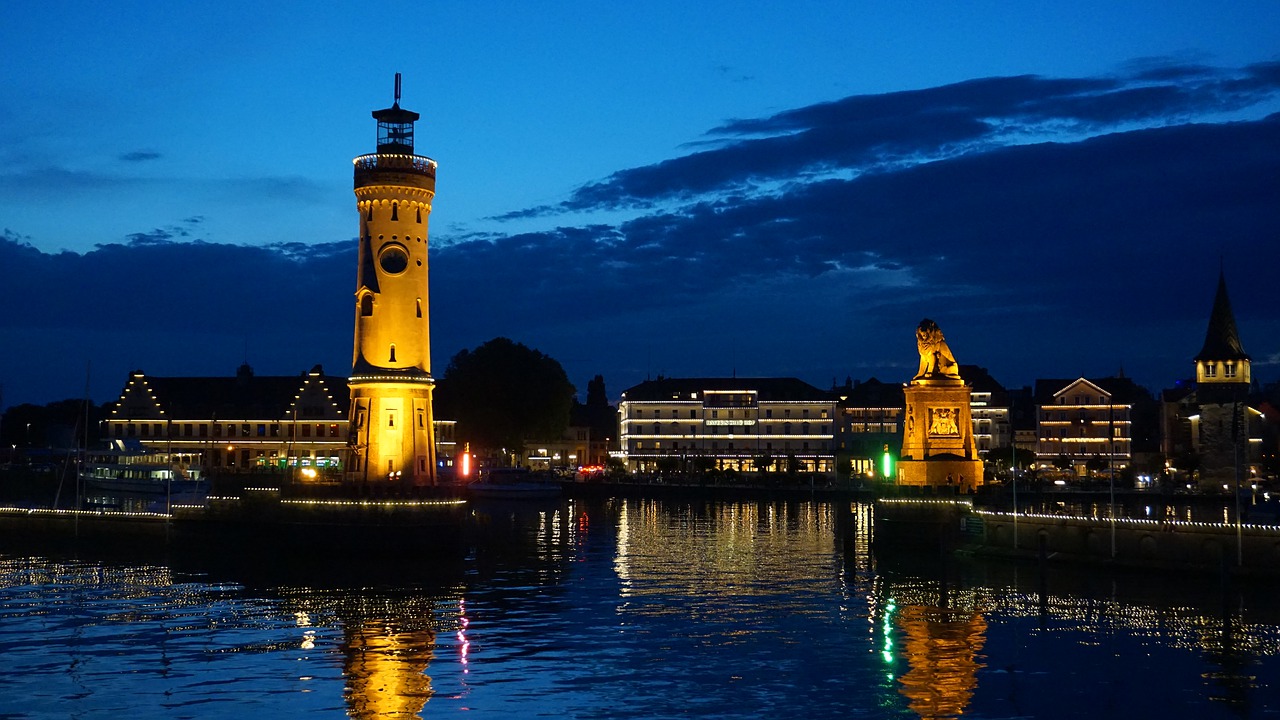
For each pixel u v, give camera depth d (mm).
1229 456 163375
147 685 41594
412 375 80062
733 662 45594
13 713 38000
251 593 62875
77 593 62906
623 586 66875
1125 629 52156
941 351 90625
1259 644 48812
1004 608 58094
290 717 37531
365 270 80688
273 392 182000
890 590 65062
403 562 75938
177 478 157875
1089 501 154375
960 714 38375
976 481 89500
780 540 99125
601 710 38562
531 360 185125
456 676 43094
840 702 39750
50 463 186625
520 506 155250
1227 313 166125
